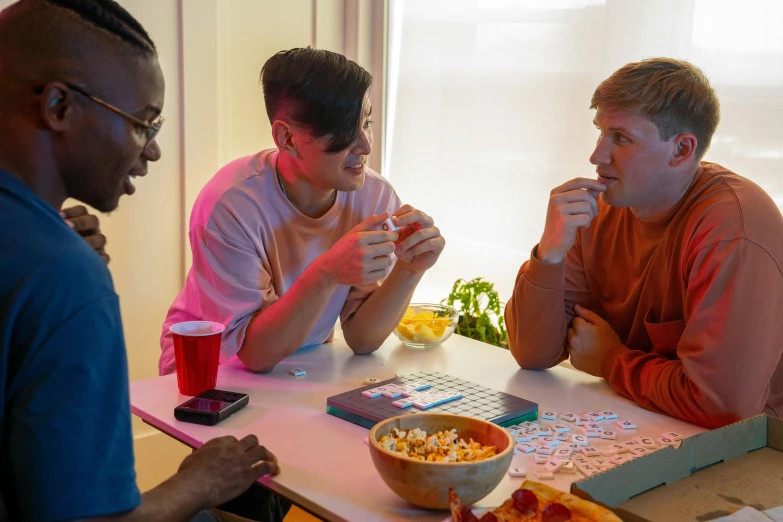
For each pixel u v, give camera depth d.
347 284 1.59
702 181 1.56
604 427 1.39
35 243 0.89
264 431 1.33
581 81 2.34
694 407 1.40
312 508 1.10
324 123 1.64
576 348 1.66
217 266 1.73
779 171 1.97
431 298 2.89
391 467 1.05
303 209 1.86
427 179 2.84
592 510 0.94
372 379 1.61
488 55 2.59
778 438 1.25
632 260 1.68
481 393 1.46
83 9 0.97
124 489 0.92
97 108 0.97
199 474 1.09
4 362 0.87
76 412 0.88
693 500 1.08
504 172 2.60
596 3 2.28
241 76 2.61
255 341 1.62
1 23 0.96
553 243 1.62
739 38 2.00
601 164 1.54
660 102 1.46
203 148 2.51
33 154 0.96
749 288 1.40
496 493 1.14
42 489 0.86
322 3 2.76
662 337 1.57
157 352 2.54
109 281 0.94
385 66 2.89
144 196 2.43
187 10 2.39
